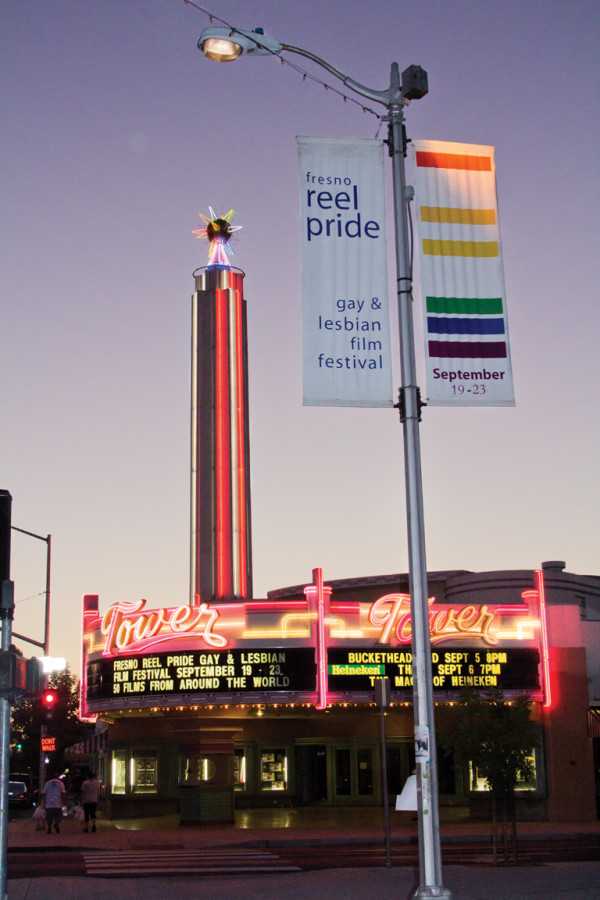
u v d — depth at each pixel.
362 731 47.91
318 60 16.83
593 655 44.78
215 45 16.67
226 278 65.56
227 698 41.81
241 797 47.44
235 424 62.56
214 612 42.56
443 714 43.47
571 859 27.61
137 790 47.94
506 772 25.48
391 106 17.12
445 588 53.47
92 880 21.55
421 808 15.05
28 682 14.38
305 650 42.16
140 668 43.25
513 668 43.12
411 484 16.05
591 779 42.25
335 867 25.64
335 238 16.80
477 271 16.98
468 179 17.30
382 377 16.45
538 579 44.00
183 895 19.03
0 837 13.80
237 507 61.00
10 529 14.42
